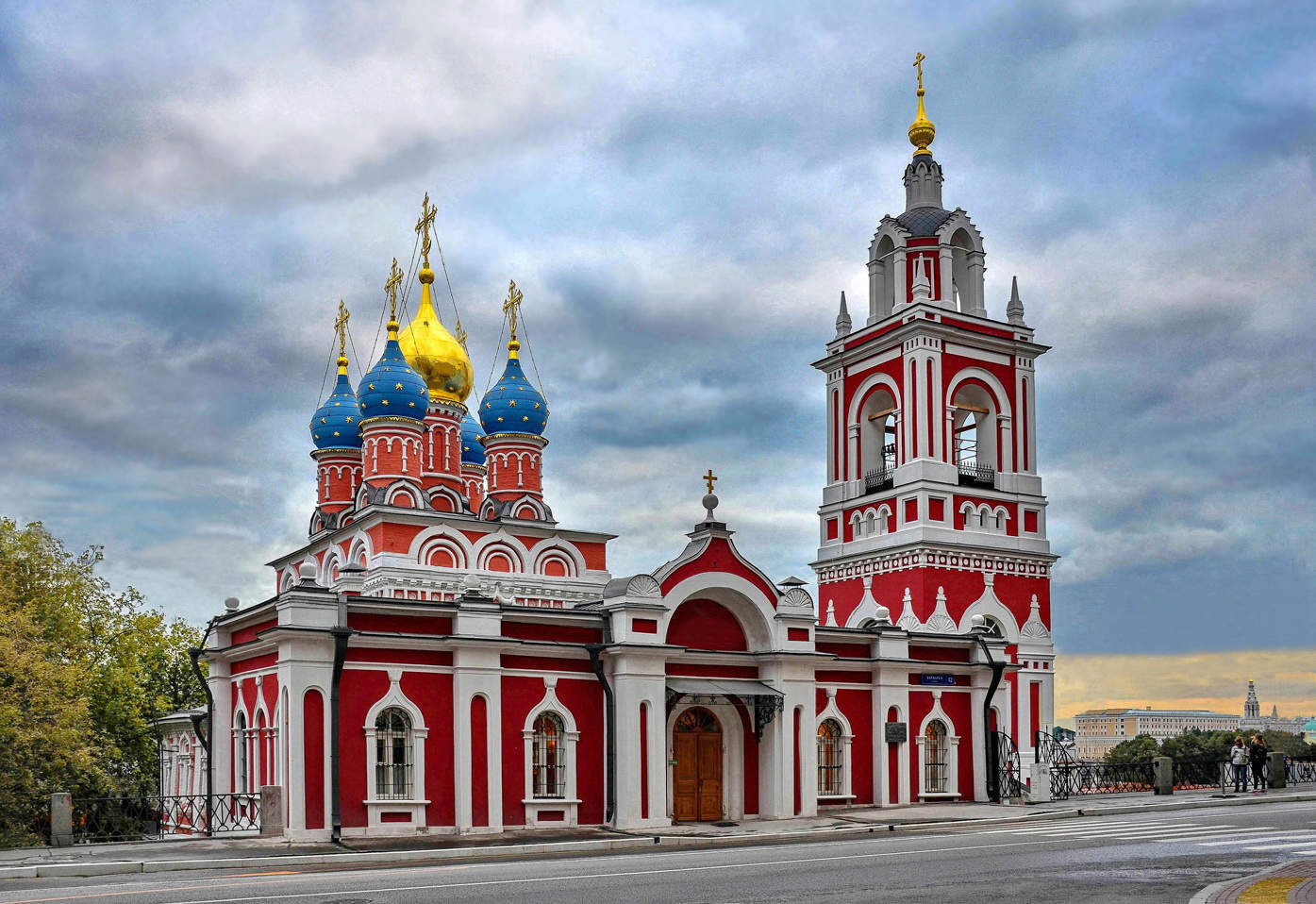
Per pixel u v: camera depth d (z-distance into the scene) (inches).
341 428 2137.1
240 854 1116.5
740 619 1589.6
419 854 1123.9
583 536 2044.8
